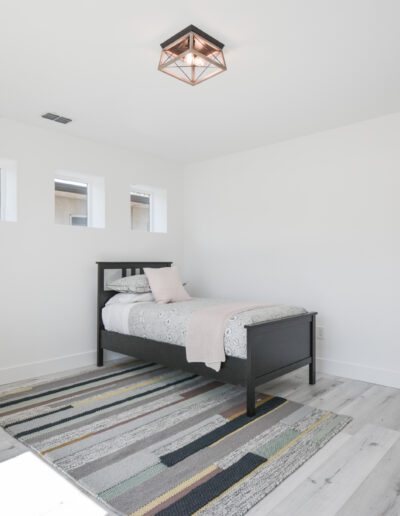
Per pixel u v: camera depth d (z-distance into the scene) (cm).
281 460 199
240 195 430
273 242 401
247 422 247
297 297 381
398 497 169
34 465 196
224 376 271
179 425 243
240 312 288
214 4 181
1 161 337
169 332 309
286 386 319
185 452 208
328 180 360
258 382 264
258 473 187
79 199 403
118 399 289
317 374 355
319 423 245
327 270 360
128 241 424
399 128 318
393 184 321
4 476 187
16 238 335
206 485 178
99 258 396
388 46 219
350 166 346
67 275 370
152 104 301
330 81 262
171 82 263
